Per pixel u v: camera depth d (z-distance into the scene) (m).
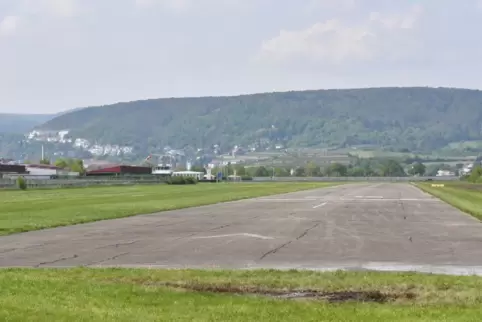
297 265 26.91
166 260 28.47
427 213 59.59
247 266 26.58
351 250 32.06
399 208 67.31
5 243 35.47
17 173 183.62
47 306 16.86
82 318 15.73
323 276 22.91
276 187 156.12
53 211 60.88
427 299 19.31
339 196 98.88
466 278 22.61
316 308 17.69
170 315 16.53
